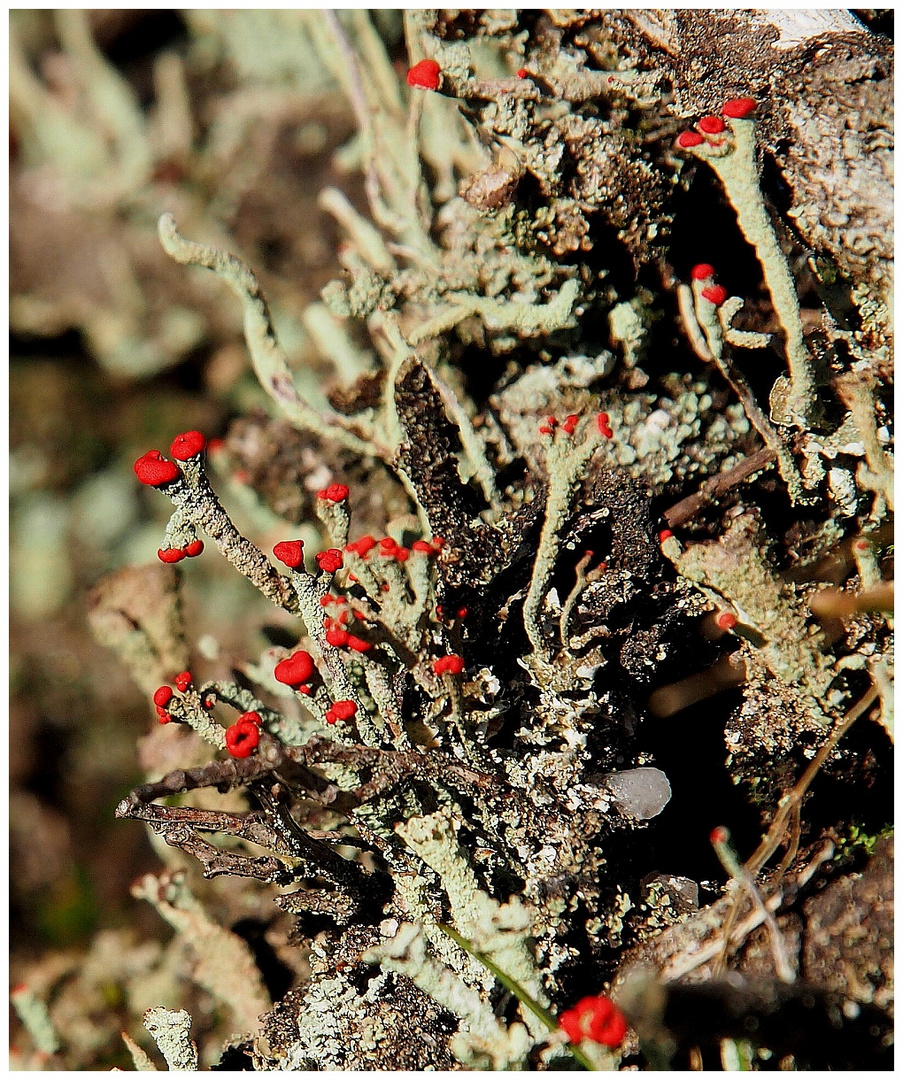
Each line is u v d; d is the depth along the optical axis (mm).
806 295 194
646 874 193
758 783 196
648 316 196
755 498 195
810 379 191
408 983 190
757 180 187
